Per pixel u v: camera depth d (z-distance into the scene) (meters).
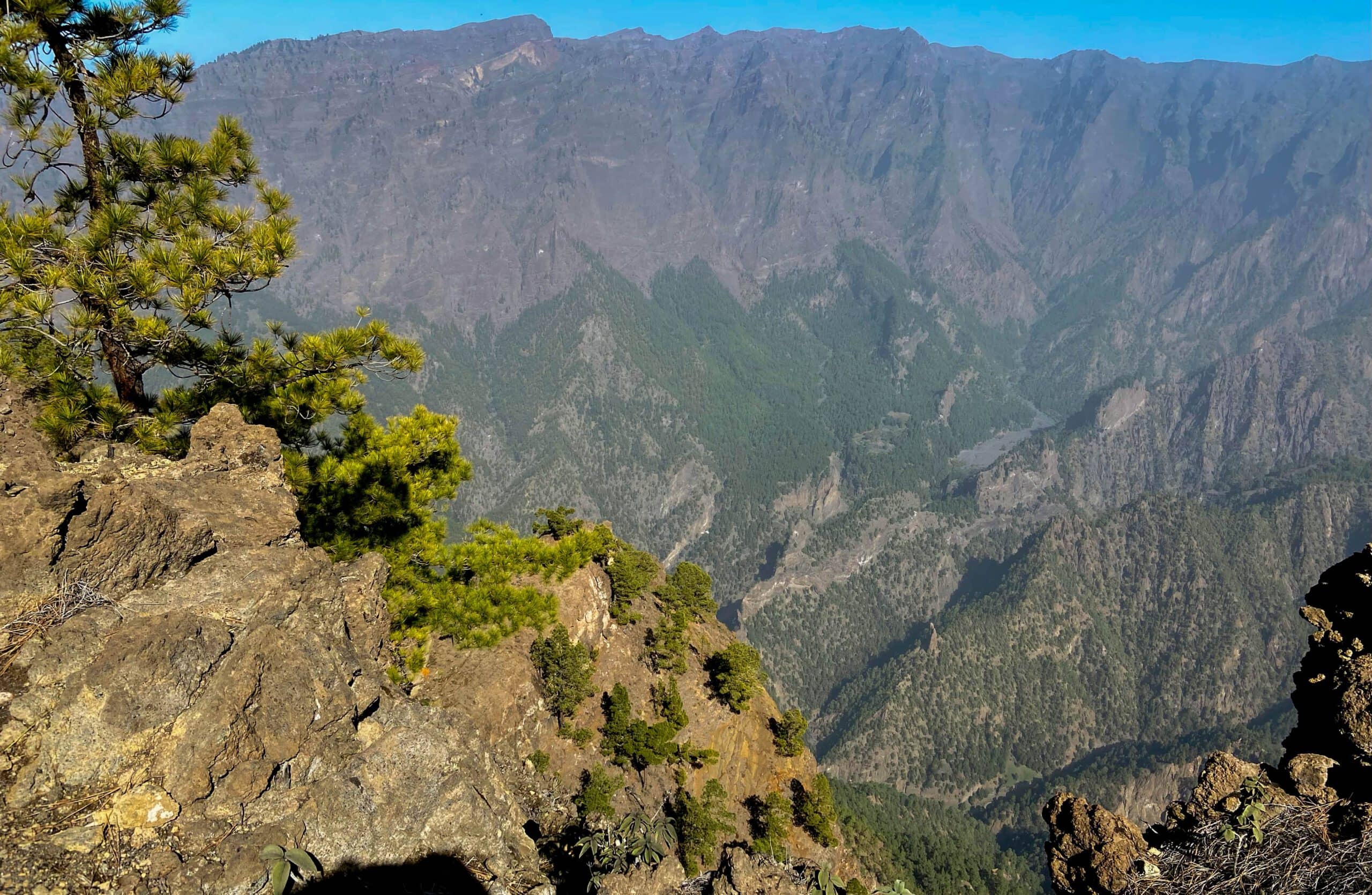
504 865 13.78
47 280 18.52
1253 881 13.28
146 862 10.49
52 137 20.08
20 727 10.98
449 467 29.06
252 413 24.55
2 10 19.27
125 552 13.04
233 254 20.75
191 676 11.80
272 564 14.72
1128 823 16.00
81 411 18.83
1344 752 14.60
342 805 12.35
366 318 24.73
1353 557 17.03
